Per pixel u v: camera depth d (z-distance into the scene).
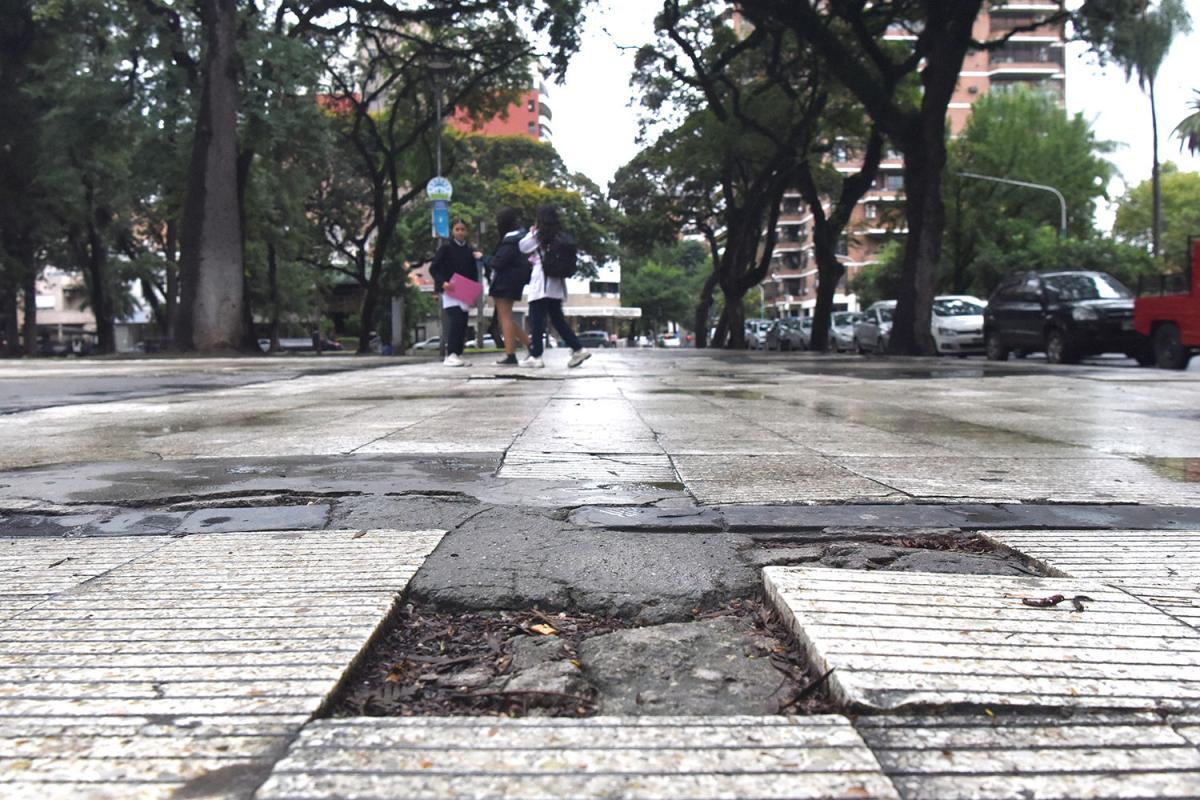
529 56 27.14
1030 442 4.89
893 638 1.77
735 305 38.50
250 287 46.69
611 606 2.13
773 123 29.88
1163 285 13.78
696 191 45.25
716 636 1.92
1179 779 1.27
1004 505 3.17
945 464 4.08
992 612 1.94
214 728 1.42
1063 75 76.75
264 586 2.20
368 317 31.59
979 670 1.62
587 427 5.56
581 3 22.22
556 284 12.47
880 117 19.97
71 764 1.30
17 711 1.48
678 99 33.69
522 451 4.48
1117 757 1.33
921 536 2.75
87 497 3.38
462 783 1.25
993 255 37.22
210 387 9.79
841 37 24.45
